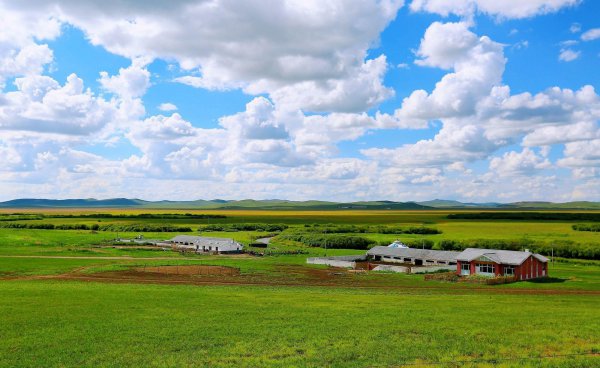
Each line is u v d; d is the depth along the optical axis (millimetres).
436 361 28062
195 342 31734
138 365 27469
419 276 84750
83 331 34219
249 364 27594
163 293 52438
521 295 59031
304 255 125000
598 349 30219
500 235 167375
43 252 112750
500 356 28969
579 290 67750
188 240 142875
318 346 30938
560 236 159500
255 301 47688
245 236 186875
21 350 29969
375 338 32812
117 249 128375
